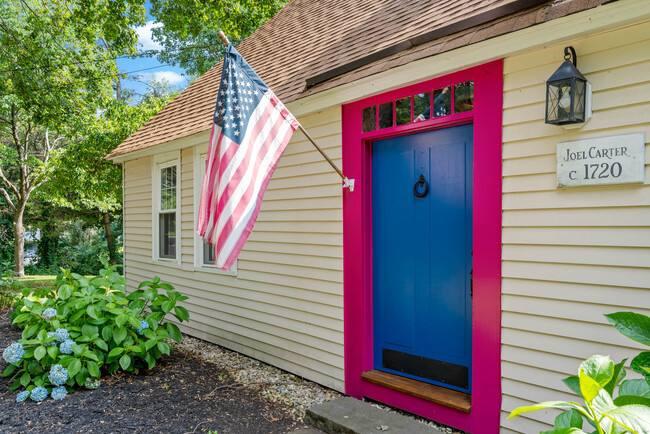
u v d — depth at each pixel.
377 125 3.84
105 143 14.20
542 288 2.79
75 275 4.71
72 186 15.84
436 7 4.00
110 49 12.16
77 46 12.70
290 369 4.73
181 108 7.62
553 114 2.58
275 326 4.95
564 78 2.49
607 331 2.53
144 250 7.76
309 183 4.50
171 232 7.08
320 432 3.27
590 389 1.02
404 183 3.75
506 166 2.97
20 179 17.62
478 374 3.09
